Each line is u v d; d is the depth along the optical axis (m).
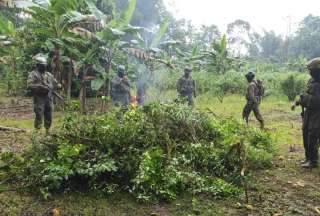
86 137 6.05
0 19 17.16
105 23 13.72
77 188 5.52
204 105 17.39
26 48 17.47
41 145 6.06
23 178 5.64
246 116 10.68
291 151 8.22
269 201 5.34
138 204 5.14
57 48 13.76
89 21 13.04
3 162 6.33
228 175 6.20
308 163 6.96
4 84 21.69
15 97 18.89
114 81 12.56
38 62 8.59
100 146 5.93
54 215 4.70
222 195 5.45
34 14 13.08
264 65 32.09
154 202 5.18
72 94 17.64
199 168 6.32
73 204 5.07
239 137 6.77
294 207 5.12
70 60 14.38
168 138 6.33
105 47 14.07
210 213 4.89
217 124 7.38
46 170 5.46
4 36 17.62
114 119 6.57
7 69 20.11
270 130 10.97
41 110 8.55
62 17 12.77
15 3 11.75
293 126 11.77
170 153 6.18
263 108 16.47
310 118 6.82
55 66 13.77
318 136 6.75
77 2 12.97
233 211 4.98
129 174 5.62
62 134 6.20
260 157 6.89
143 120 6.46
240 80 22.67
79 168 5.45
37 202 5.09
